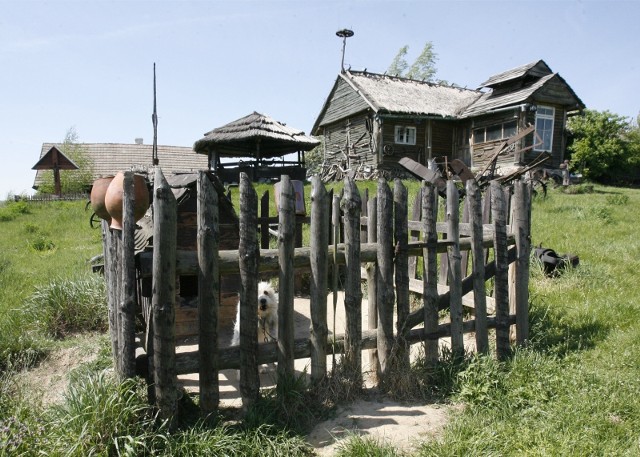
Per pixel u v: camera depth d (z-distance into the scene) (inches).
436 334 159.6
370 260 151.1
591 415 126.6
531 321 200.1
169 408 121.8
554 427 121.8
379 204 149.0
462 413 134.9
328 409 139.4
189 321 196.5
